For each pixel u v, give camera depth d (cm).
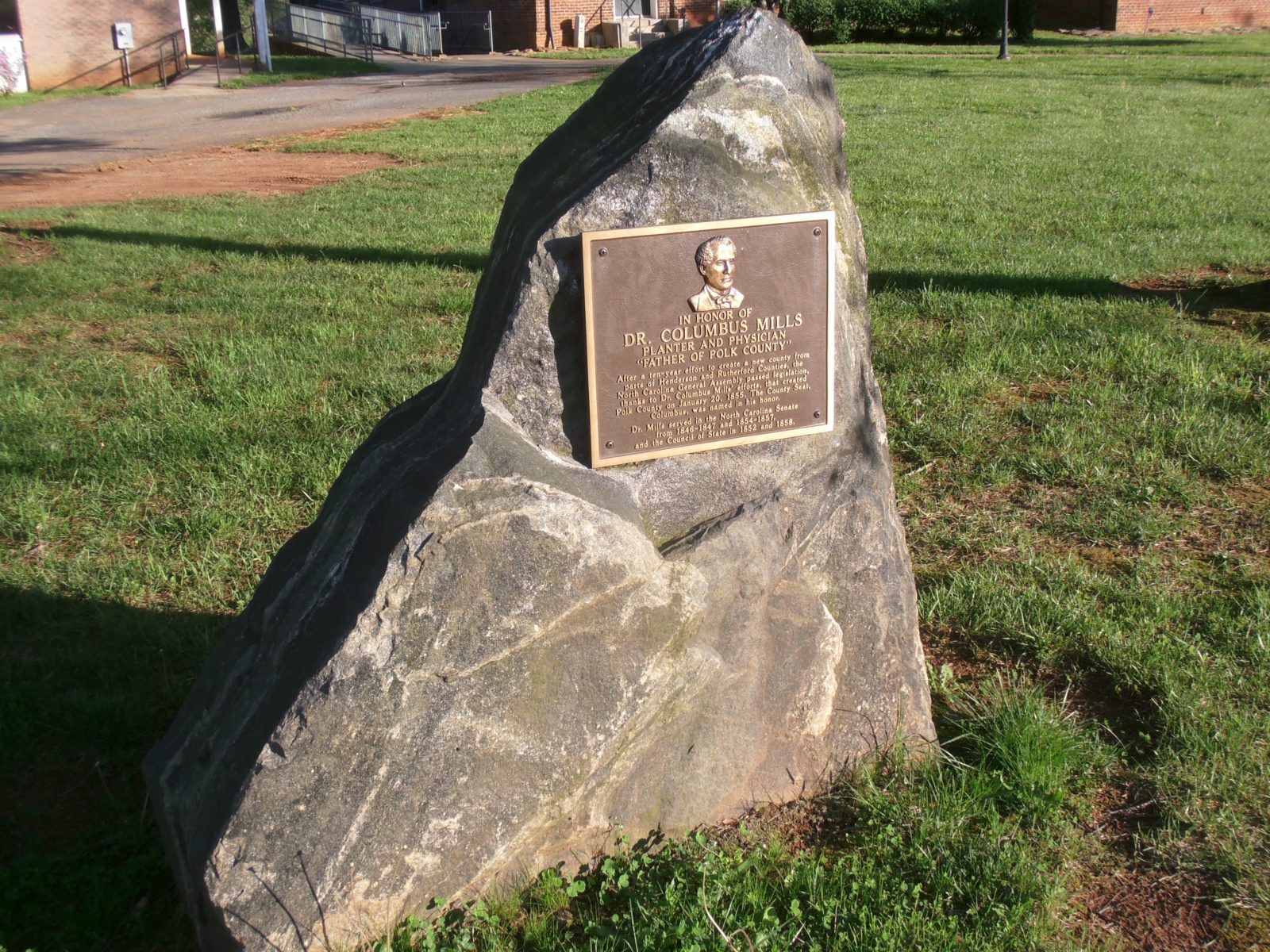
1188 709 380
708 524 341
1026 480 578
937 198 1223
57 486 575
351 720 286
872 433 370
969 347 737
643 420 336
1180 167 1385
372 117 2042
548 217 321
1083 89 2166
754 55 332
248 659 329
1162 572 483
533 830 312
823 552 357
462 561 292
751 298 338
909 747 376
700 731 343
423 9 3769
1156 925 310
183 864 311
